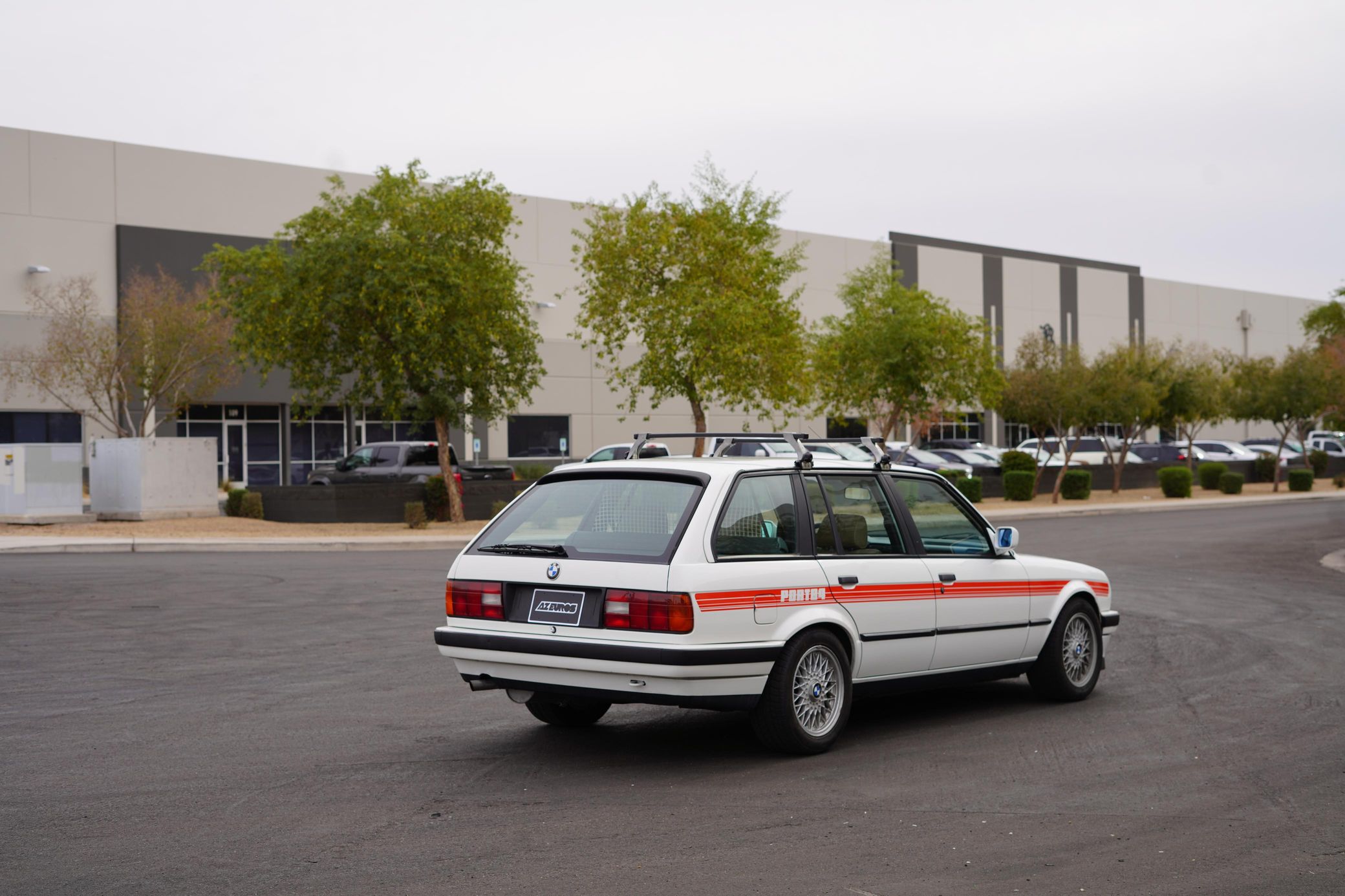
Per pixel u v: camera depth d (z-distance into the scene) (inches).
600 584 260.5
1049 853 211.3
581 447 1939.0
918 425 1738.4
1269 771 269.9
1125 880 197.8
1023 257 2650.1
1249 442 2539.4
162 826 226.2
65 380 1433.3
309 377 1161.4
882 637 292.0
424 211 1097.4
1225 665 413.7
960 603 311.3
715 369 1199.6
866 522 299.4
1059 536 1019.3
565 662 261.6
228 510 1208.8
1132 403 1520.7
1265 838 221.1
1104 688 371.6
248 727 313.4
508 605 273.6
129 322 1464.1
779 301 1327.5
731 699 263.1
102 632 480.7
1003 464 1653.5
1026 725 318.3
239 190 1672.0
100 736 302.5
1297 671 402.6
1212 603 589.9
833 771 268.2
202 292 1486.2
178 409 1497.3
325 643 455.5
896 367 1513.3
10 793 248.5
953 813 235.5
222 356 1491.1
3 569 734.5
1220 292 3058.6
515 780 260.1
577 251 1290.6
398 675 389.7
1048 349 1688.0
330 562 796.0
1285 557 831.1
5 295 1499.8
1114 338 2768.2
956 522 325.4
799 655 273.7
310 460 1738.4
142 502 1106.7
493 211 1131.3
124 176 1585.9
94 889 191.3
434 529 1091.9
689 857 208.2
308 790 251.8
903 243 2370.8
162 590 622.2
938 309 1551.4
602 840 217.6
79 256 1551.4
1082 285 2699.3
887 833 222.5
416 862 205.3
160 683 374.6
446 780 260.5
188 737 301.4
